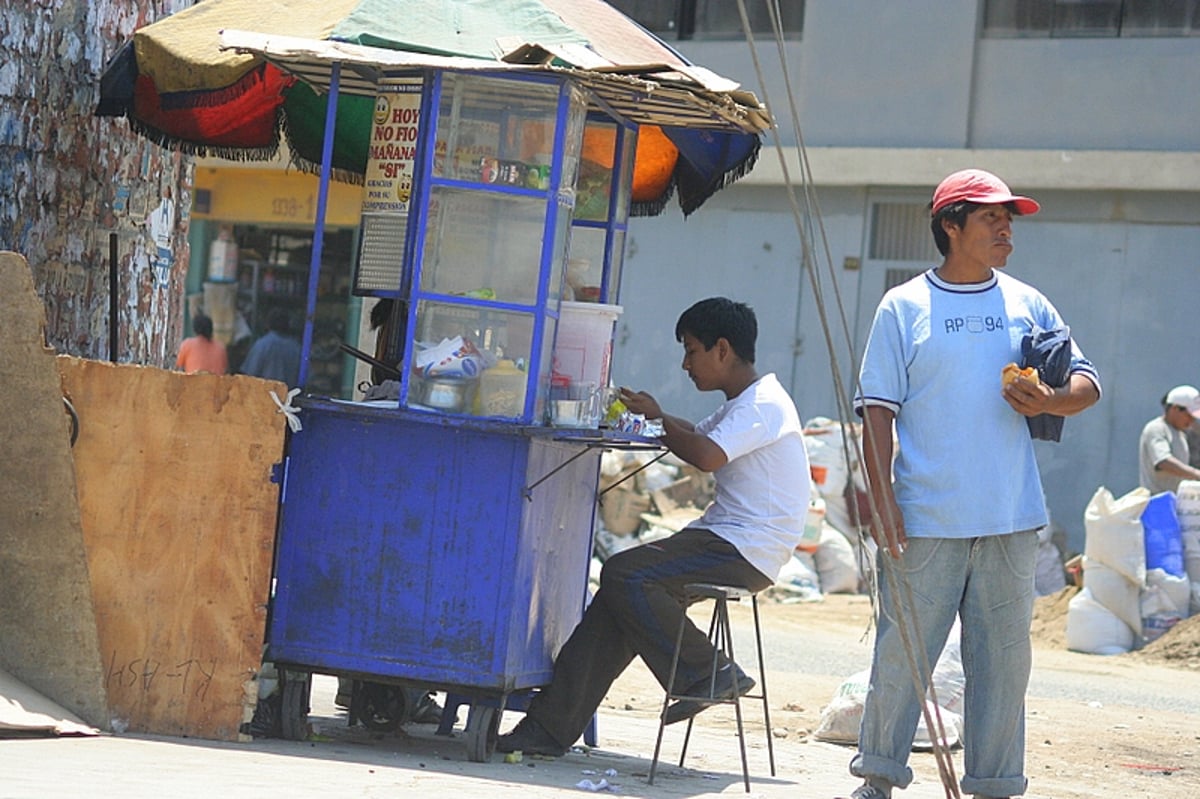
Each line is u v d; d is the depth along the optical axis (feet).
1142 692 84.94
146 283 60.08
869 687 43.83
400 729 51.52
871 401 43.34
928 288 44.04
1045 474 139.64
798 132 35.22
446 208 46.21
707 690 47.47
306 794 37.04
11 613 44.50
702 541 48.57
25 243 53.98
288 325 162.50
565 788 43.09
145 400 45.19
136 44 49.98
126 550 45.01
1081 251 139.54
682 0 151.84
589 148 52.49
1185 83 138.21
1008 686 43.78
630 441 47.62
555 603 49.55
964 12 142.61
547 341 47.01
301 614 46.32
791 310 146.82
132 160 58.54
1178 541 103.14
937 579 43.16
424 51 46.16
